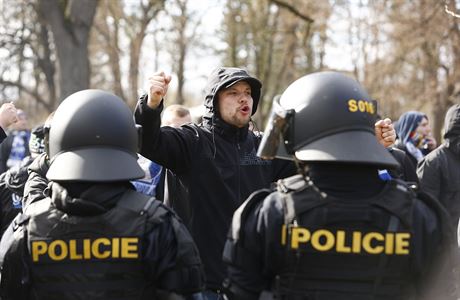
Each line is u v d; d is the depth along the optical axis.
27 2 21.53
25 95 28.88
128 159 2.50
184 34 26.27
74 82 14.26
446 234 2.32
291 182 2.36
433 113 22.67
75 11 14.17
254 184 3.54
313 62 26.33
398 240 2.24
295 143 2.41
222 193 3.45
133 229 2.38
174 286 2.40
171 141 3.38
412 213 2.28
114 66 25.41
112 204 2.42
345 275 2.25
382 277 2.25
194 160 3.45
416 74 24.22
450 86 21.84
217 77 3.55
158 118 3.18
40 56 26.45
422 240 2.29
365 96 2.46
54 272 2.39
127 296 2.38
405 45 20.78
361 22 24.98
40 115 28.47
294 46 25.48
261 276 2.36
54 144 2.51
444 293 2.33
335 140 2.33
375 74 24.27
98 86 29.14
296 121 2.40
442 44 19.95
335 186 2.30
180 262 2.41
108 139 2.49
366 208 2.26
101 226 2.38
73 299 2.38
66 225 2.40
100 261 2.38
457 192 5.48
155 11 23.89
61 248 2.39
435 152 5.57
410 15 20.41
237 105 3.51
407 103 24.61
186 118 5.31
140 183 4.23
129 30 24.97
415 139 6.54
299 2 23.19
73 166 2.42
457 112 5.46
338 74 2.49
